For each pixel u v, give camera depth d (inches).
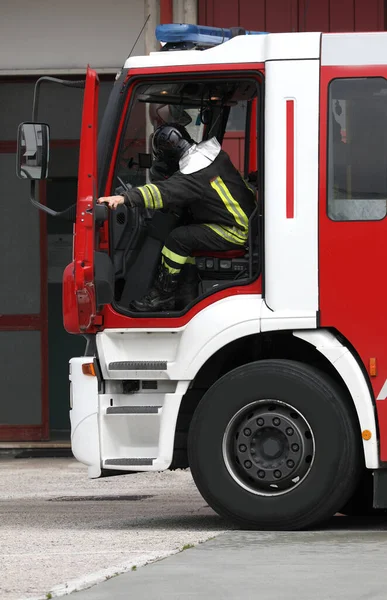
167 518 665.0
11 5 1056.8
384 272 573.0
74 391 613.0
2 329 1086.4
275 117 583.8
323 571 458.6
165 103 636.7
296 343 609.3
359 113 579.8
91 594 411.8
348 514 678.5
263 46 591.8
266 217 583.2
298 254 579.2
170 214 615.2
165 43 636.1
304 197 580.1
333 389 579.2
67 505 752.3
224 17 1020.5
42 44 1054.4
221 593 413.1
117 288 613.0
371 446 571.2
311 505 577.3
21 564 481.1
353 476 578.2
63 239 1079.0
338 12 1002.7
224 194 602.9
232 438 590.6
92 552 514.3
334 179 579.5
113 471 616.4
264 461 585.9
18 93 1072.2
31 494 823.1
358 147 578.9
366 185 577.3
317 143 580.1
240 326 583.8
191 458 593.0
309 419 577.6
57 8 1051.9
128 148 615.8
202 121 655.8
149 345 602.9
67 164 1072.2
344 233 576.7
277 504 581.0
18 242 1082.7
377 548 520.1
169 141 607.5
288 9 1011.3
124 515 686.5
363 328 573.3
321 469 576.4
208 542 542.3
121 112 609.9
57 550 524.1
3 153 1077.1
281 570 460.4
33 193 597.0
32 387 1083.9
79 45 1050.7
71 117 1066.7
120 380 613.0
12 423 1085.8
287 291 579.5
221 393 588.4
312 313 577.0
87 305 590.9
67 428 1081.4
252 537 559.2
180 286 609.9
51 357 1083.9
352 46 581.9
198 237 602.2
